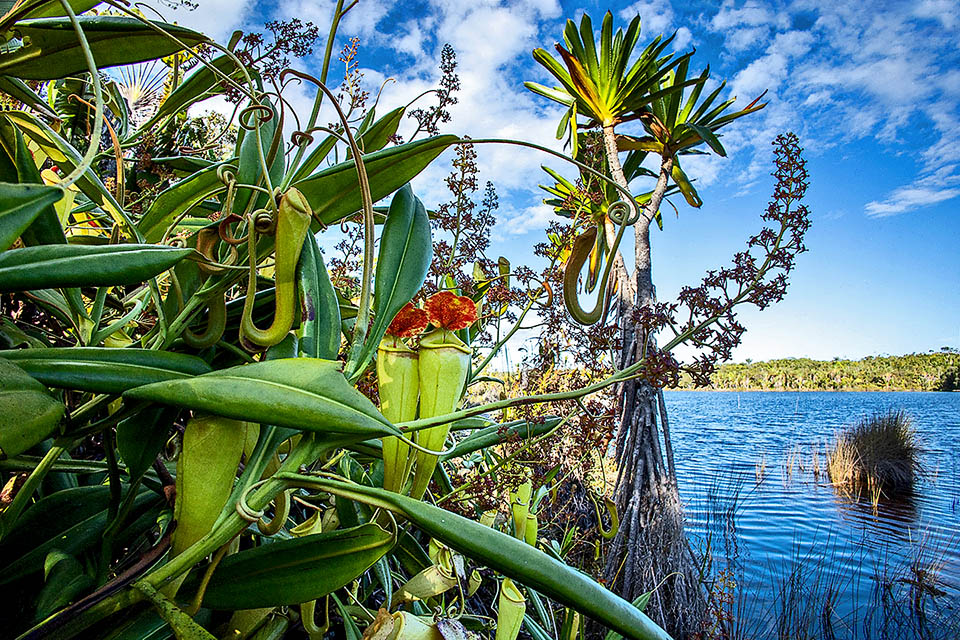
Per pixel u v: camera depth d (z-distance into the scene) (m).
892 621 5.39
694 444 17.81
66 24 0.84
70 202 1.02
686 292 1.13
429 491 1.36
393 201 1.00
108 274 0.58
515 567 0.58
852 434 12.60
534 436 1.41
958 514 9.78
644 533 4.25
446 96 1.55
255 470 0.66
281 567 0.68
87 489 0.88
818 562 6.46
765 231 1.31
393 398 0.82
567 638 1.65
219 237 0.83
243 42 1.15
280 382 0.59
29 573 0.74
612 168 5.00
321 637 0.94
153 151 1.65
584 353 1.62
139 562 0.62
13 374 0.55
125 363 0.70
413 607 1.12
